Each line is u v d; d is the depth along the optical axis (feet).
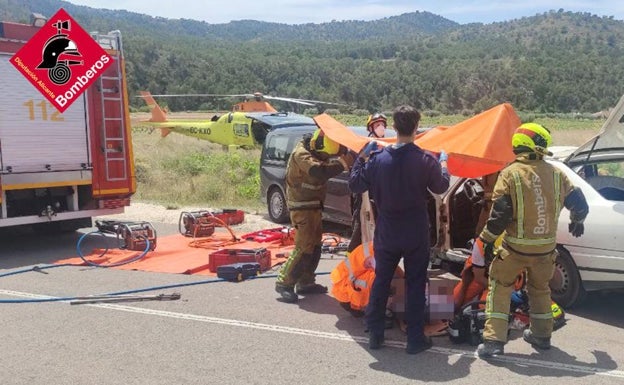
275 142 39.32
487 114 19.39
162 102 305.73
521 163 16.11
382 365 16.11
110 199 33.09
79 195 32.63
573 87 368.89
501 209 15.74
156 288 23.65
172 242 32.58
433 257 23.17
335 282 19.84
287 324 19.39
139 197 52.11
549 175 16.12
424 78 397.19
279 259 28.19
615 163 22.03
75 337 18.42
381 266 16.81
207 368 16.01
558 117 283.59
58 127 30.89
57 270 27.12
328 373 15.62
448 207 22.63
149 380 15.31
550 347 17.07
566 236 20.24
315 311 20.71
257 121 82.53
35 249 32.22
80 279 25.46
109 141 32.76
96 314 20.61
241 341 17.94
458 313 17.75
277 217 38.58
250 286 23.95
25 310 21.13
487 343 16.29
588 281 19.97
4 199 29.45
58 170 30.91
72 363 16.44
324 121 21.17
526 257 15.97
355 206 22.45
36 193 31.01
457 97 380.58
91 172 32.14
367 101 391.65
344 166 20.33
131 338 18.28
